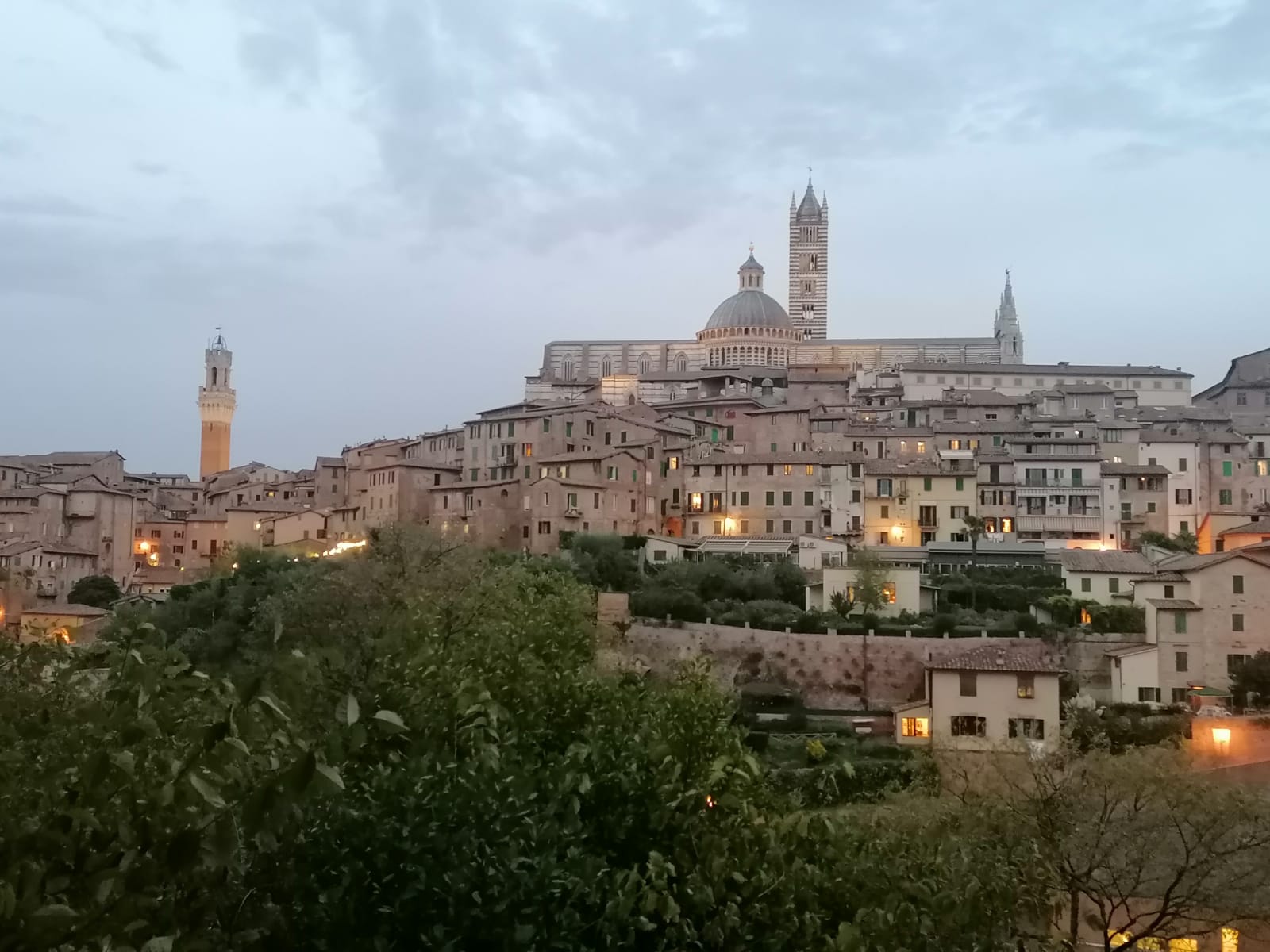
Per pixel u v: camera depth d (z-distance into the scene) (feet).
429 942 47.93
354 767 58.03
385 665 75.46
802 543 372.38
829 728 258.98
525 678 83.61
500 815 53.36
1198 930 121.90
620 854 63.67
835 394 611.06
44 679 58.18
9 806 43.01
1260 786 161.38
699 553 397.60
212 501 557.74
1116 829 116.67
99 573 473.26
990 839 110.42
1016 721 231.30
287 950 49.37
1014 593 328.29
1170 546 401.29
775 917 59.52
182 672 52.42
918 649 287.69
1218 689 262.88
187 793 43.04
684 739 69.82
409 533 236.22
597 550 369.30
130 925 40.42
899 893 65.77
